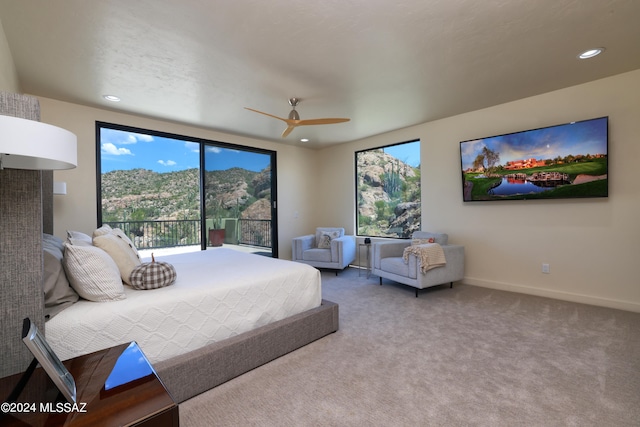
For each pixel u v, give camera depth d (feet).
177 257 10.31
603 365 6.49
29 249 4.15
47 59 8.17
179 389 5.37
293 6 6.11
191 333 5.87
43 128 3.28
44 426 2.80
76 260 5.22
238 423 4.90
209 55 8.07
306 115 13.23
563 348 7.30
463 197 13.43
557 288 11.19
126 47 7.62
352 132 16.21
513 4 6.15
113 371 3.80
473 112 13.02
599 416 4.95
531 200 11.71
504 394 5.58
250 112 12.67
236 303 6.62
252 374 6.34
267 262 9.32
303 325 7.57
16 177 4.06
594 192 10.14
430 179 14.70
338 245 15.97
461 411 5.13
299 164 19.70
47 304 5.00
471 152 12.99
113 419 2.91
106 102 11.41
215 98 11.13
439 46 7.75
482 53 8.14
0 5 5.90
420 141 14.99
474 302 11.03
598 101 10.06
